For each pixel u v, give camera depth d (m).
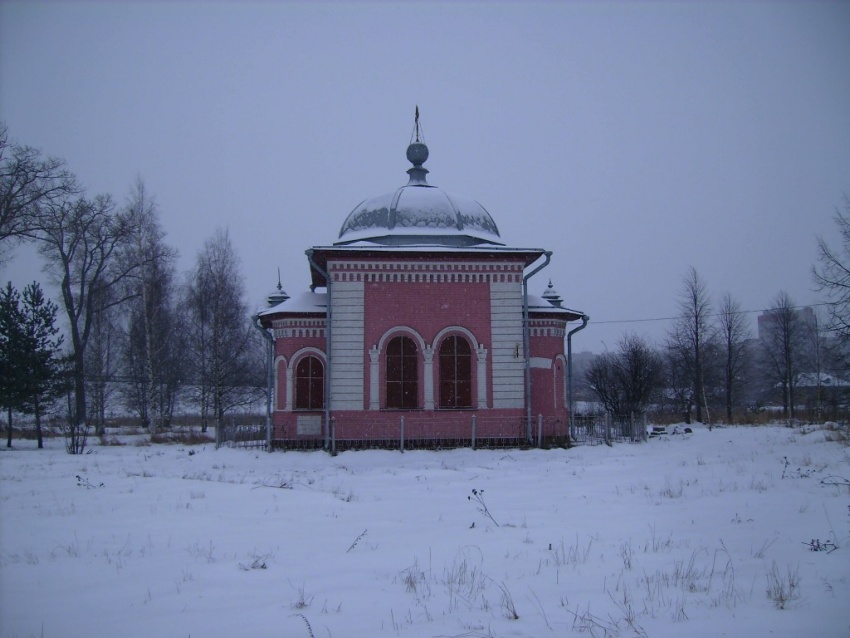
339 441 26.95
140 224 40.41
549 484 18.12
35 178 35.53
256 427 31.89
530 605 8.01
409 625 7.38
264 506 14.78
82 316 47.62
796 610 7.67
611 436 32.22
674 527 12.14
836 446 23.67
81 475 20.53
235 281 46.62
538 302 30.73
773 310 56.50
